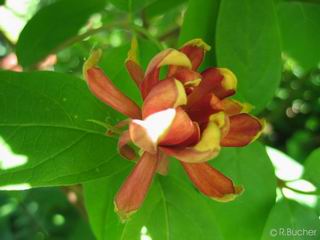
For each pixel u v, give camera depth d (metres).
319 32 0.17
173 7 0.15
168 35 0.17
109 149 0.11
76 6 0.13
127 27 0.13
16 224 0.27
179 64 0.10
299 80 0.36
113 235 0.11
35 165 0.10
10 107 0.10
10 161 0.10
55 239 0.24
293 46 0.17
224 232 0.12
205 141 0.09
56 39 0.13
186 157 0.09
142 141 0.09
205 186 0.10
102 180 0.11
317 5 0.16
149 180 0.09
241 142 0.10
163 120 0.09
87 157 0.10
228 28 0.12
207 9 0.12
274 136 0.38
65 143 0.10
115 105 0.10
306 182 0.12
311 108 0.37
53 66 0.17
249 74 0.12
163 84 0.09
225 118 0.09
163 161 0.10
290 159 0.16
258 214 0.12
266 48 0.12
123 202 0.09
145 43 0.12
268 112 0.37
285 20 0.17
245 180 0.12
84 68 0.10
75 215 0.24
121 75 0.12
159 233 0.11
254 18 0.12
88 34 0.13
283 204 0.12
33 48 0.13
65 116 0.10
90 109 0.11
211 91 0.10
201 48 0.10
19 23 0.17
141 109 0.10
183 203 0.11
